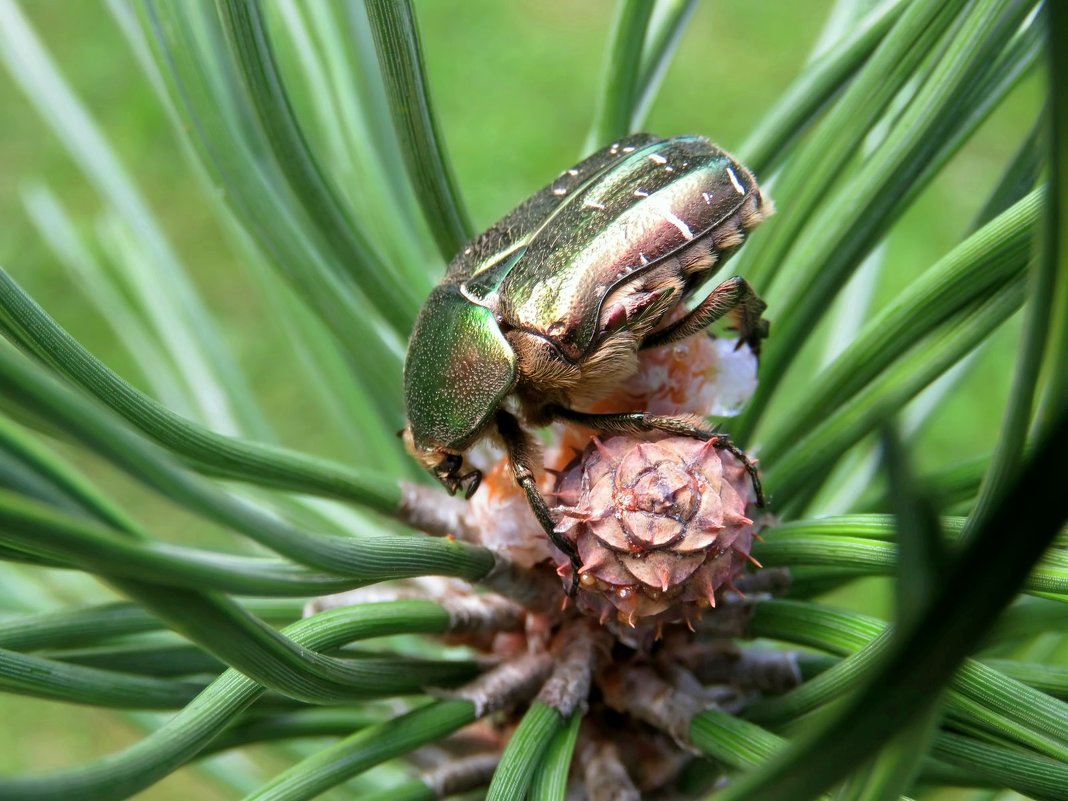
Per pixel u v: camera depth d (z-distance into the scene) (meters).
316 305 0.10
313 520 0.11
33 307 0.08
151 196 0.28
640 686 0.09
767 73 0.30
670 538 0.09
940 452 0.23
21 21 0.11
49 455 0.07
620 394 0.09
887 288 0.25
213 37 0.10
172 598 0.07
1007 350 0.24
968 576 0.06
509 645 0.10
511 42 0.31
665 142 0.10
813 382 0.09
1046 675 0.09
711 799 0.07
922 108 0.09
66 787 0.07
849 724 0.06
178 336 0.11
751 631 0.09
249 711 0.09
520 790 0.08
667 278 0.09
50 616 0.09
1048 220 0.07
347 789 0.11
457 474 0.09
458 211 0.09
